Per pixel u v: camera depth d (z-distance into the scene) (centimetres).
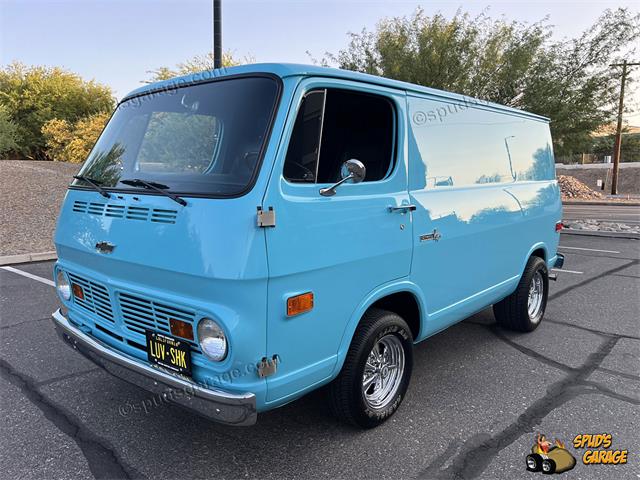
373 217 289
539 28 1650
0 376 394
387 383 335
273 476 274
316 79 263
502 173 445
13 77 3219
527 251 486
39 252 862
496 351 464
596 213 1983
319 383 273
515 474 279
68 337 317
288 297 242
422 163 335
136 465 283
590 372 416
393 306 354
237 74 274
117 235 270
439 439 312
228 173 248
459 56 1686
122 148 314
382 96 303
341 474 277
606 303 627
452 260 367
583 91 1661
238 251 224
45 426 321
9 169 1612
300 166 255
